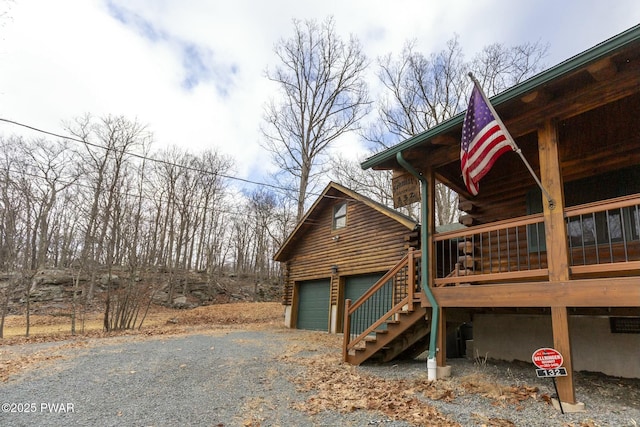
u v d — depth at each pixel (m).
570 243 5.92
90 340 9.56
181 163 26.55
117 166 20.59
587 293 3.95
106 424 3.82
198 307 20.23
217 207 28.25
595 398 4.33
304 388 5.09
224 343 9.20
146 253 17.58
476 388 4.73
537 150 6.12
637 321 5.18
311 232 14.41
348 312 7.10
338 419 3.87
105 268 19.58
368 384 5.22
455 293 5.27
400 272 10.04
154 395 4.81
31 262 19.33
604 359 5.38
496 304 4.75
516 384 4.84
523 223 4.75
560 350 4.05
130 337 10.27
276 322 16.23
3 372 5.86
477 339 6.92
